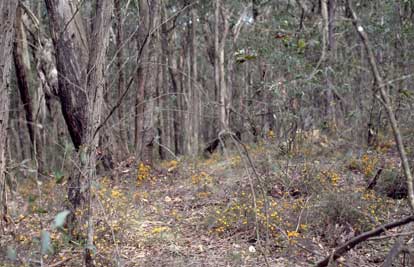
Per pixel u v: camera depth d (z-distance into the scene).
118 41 7.78
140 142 8.29
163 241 4.37
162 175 7.86
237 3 12.68
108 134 7.09
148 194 6.33
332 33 4.52
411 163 5.12
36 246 3.36
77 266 3.48
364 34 2.15
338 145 6.71
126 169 7.38
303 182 5.40
